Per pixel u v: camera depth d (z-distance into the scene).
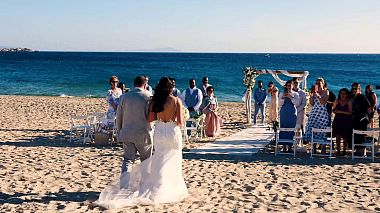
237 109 25.12
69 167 10.09
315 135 12.17
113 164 10.51
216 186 8.59
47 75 60.19
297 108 12.64
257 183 8.93
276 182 9.07
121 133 7.40
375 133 11.89
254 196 7.95
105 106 25.42
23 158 11.05
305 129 13.42
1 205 7.04
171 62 116.00
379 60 151.12
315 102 12.23
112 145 13.28
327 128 12.12
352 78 61.84
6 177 8.96
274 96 15.45
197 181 8.91
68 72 67.44
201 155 11.96
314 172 10.09
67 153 11.91
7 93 37.19
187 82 51.69
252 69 19.05
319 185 8.89
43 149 12.46
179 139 7.42
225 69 79.62
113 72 68.88
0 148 12.45
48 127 17.00
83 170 9.79
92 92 39.69
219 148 13.02
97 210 6.81
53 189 8.11
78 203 7.18
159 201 7.21
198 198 7.67
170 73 67.50
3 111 22.12
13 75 59.47
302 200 7.78
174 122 7.37
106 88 43.41
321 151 12.71
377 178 9.59
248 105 19.27
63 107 24.53
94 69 76.88
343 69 88.12
